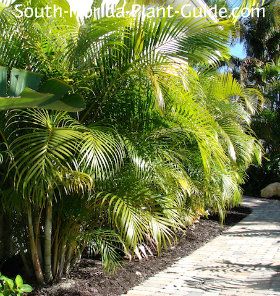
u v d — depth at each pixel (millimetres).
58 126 4242
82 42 4215
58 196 4605
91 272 5375
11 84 3725
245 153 7559
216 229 8992
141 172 4410
